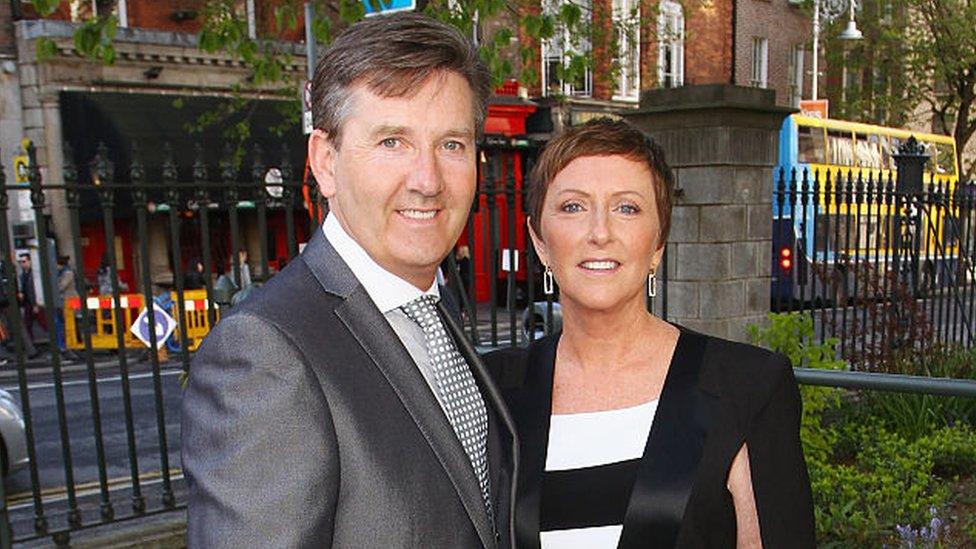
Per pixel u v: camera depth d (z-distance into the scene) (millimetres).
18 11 14086
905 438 5535
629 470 1634
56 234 13375
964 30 19344
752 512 1562
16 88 14133
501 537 1666
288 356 1262
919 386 2420
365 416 1312
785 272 11836
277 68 5242
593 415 1725
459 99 1436
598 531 1610
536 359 1917
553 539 1640
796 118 14375
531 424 1774
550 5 7320
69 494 3672
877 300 6543
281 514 1164
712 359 1672
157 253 14430
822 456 4875
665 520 1542
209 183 3766
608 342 1769
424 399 1407
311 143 1501
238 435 1193
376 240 1442
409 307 1562
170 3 15727
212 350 1276
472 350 1757
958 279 7570
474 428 1629
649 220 1736
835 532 4141
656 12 15258
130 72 14930
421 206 1418
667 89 5668
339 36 1438
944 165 18234
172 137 14797
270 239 15180
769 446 1565
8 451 5688
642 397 1715
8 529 3453
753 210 5789
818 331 7598
